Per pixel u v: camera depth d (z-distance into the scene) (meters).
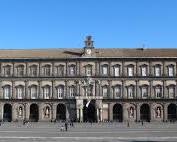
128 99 182.88
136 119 183.00
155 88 184.62
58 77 184.88
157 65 185.25
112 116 182.88
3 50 192.50
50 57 185.62
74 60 185.38
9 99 183.75
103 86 184.50
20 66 186.00
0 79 185.38
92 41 186.38
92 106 185.12
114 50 190.50
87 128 122.44
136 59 184.75
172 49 192.25
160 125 144.75
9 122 177.62
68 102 183.88
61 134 92.31
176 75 184.62
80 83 184.50
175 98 183.50
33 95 185.00
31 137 81.88
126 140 75.62
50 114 183.88
